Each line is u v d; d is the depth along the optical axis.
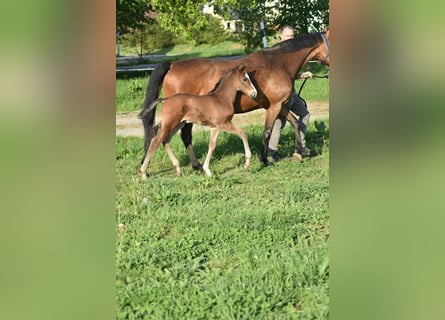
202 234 4.76
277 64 7.44
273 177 7.00
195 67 7.26
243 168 7.43
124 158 8.00
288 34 8.25
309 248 4.16
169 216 5.37
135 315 3.31
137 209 5.69
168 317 3.29
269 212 5.34
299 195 6.02
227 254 4.34
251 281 3.66
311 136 9.09
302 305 3.36
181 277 3.93
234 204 5.81
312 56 7.63
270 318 3.21
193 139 8.82
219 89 7.14
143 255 4.31
